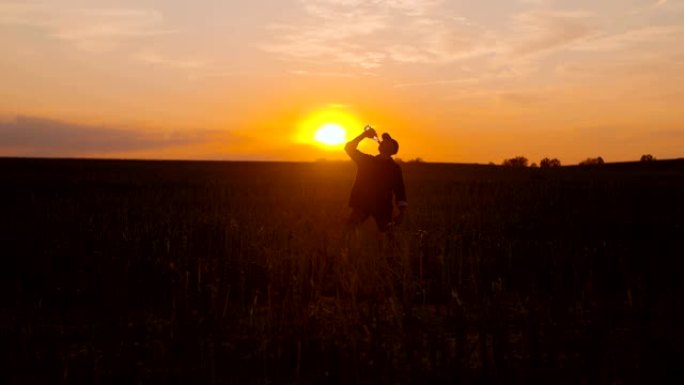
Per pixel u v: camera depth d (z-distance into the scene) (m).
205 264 9.93
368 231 13.23
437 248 11.38
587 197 24.41
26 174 37.66
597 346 6.00
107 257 10.23
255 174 43.62
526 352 6.12
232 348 6.42
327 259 10.38
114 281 8.88
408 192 27.02
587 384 5.49
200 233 13.42
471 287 8.78
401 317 7.00
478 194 26.20
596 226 15.95
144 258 10.34
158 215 17.05
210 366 5.89
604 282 9.03
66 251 11.02
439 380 5.57
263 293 8.83
